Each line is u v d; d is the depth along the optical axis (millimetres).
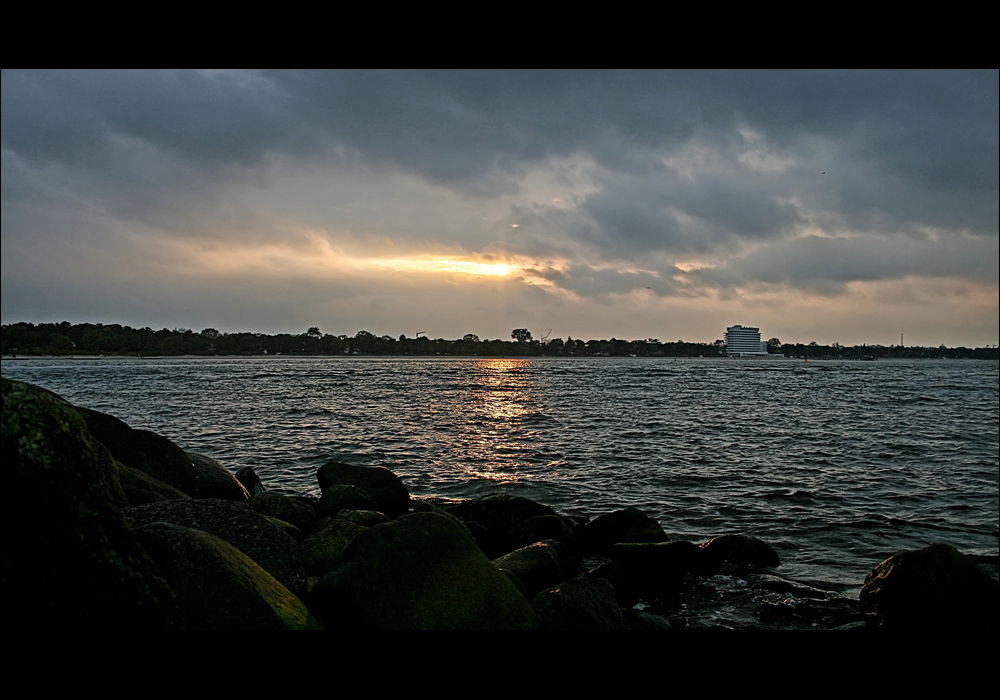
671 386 73875
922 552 8273
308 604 5957
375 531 6297
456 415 38531
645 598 9633
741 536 11586
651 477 19656
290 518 10648
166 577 4852
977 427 33906
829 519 14664
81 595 3889
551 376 100062
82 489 4098
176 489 9930
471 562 6312
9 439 3889
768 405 47656
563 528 11930
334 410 40312
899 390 68625
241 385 64062
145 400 45375
